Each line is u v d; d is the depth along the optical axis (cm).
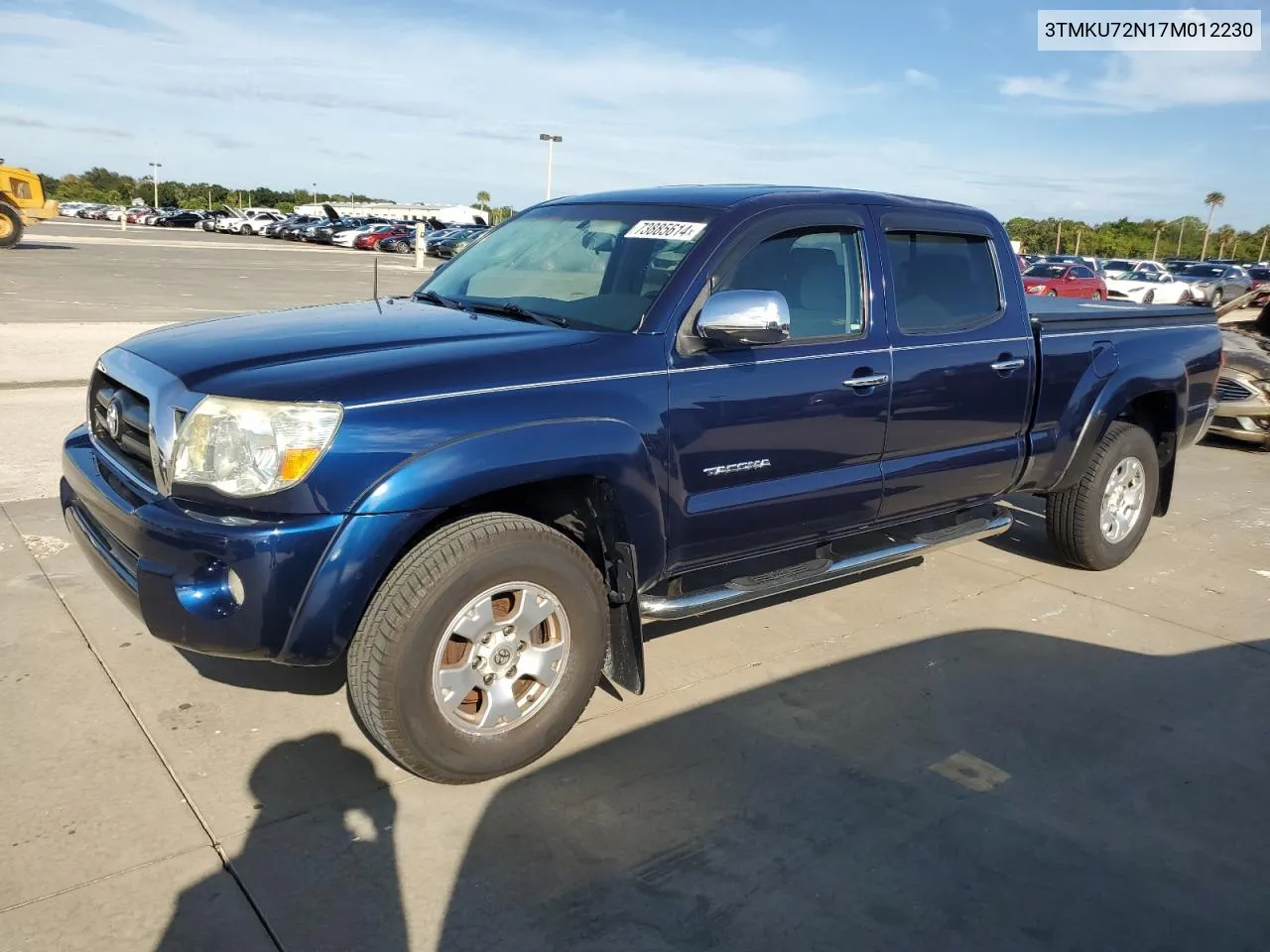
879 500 416
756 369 358
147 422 303
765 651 423
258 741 329
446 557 285
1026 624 469
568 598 315
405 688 284
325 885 261
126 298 1759
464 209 7356
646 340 334
